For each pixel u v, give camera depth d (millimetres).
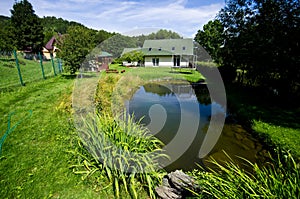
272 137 5422
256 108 8227
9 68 12711
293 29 7352
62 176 3057
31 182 2900
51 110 5875
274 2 8062
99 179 2998
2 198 2604
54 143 3982
